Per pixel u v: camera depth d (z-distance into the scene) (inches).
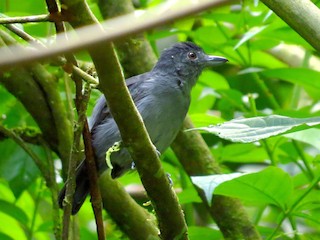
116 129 382.3
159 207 258.5
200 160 408.2
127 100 222.4
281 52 545.0
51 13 210.1
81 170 356.2
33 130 414.0
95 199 291.7
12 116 440.8
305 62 482.6
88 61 342.0
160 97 400.2
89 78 238.8
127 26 122.0
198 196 390.6
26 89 391.9
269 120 238.4
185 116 412.8
